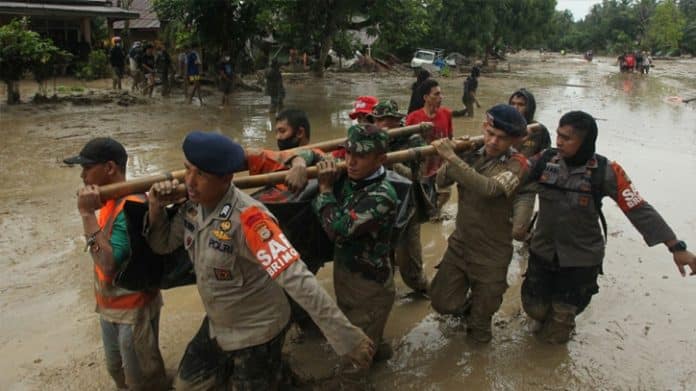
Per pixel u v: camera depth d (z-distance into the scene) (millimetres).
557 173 3895
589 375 3826
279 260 2568
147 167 9375
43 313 4629
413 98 7746
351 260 3416
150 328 3307
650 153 10953
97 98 16703
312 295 2541
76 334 4320
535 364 3949
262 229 2625
